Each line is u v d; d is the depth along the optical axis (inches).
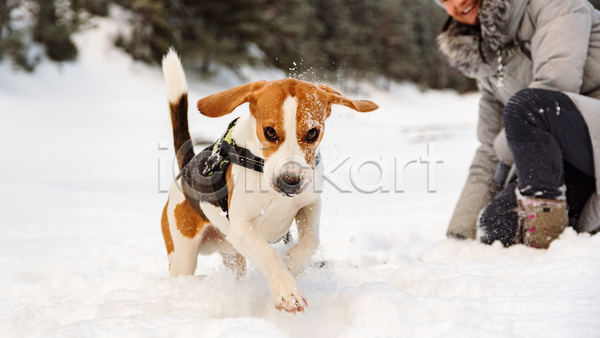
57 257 138.9
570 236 110.5
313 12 1417.3
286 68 1200.2
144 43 981.8
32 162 416.8
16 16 808.3
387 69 1686.8
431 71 1879.9
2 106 666.8
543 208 112.7
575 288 80.0
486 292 84.5
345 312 81.1
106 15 988.6
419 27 1884.8
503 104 141.7
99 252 147.7
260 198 88.4
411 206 224.7
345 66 1508.4
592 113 109.2
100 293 104.0
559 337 62.4
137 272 109.6
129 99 824.3
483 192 137.5
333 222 185.8
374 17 1683.1
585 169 113.5
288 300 77.0
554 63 114.8
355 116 1025.5
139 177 358.6
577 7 116.5
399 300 80.4
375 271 108.9
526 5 120.5
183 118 111.9
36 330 83.2
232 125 99.0
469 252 122.0
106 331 72.3
